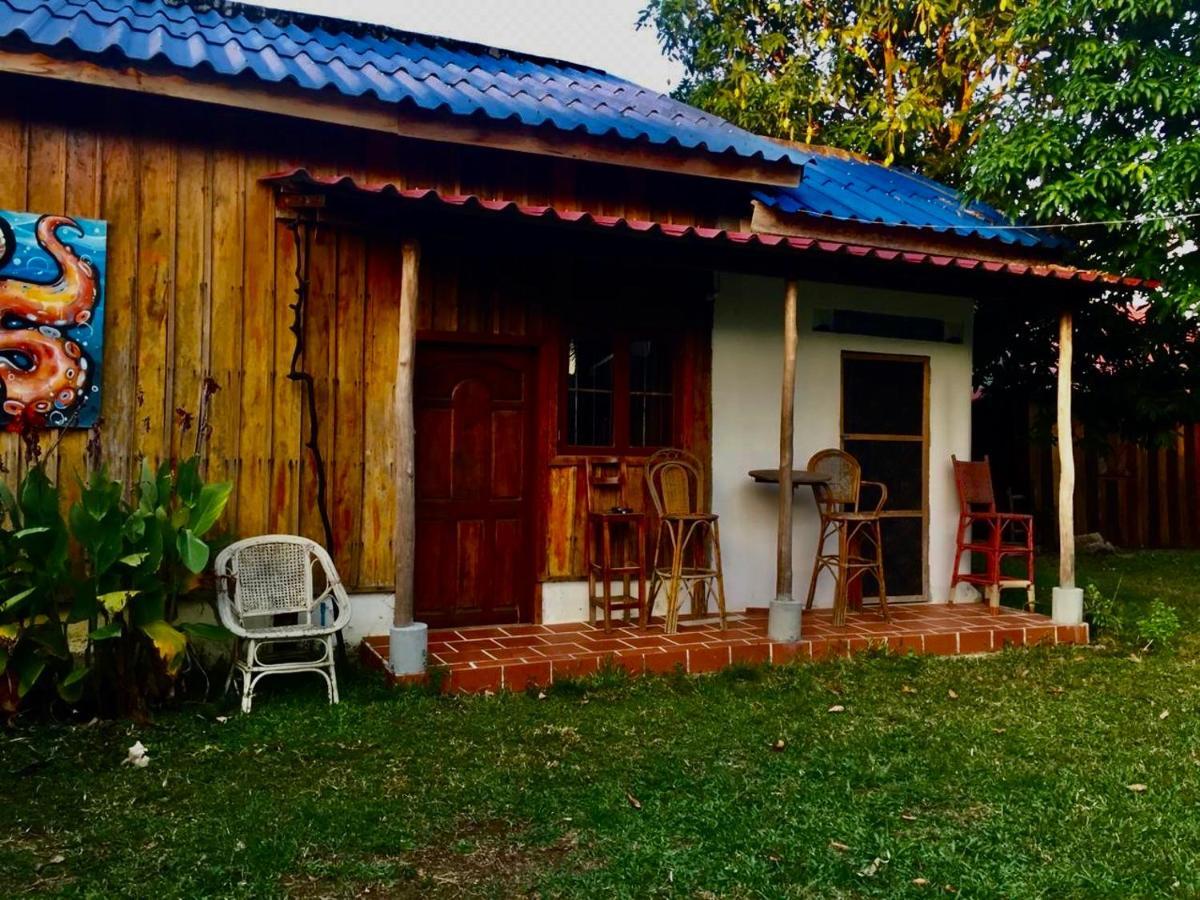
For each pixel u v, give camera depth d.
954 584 7.92
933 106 13.02
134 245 5.57
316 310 5.99
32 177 5.36
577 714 4.96
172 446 5.65
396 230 5.32
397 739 4.51
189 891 3.04
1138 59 8.65
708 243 5.83
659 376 7.15
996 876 3.21
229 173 5.81
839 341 7.66
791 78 13.43
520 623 6.67
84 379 5.39
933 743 4.61
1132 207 8.73
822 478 6.71
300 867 3.23
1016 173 8.82
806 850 3.39
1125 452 13.91
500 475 6.62
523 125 6.39
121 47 5.30
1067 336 7.30
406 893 3.09
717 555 6.48
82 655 5.20
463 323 6.41
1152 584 10.04
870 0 13.30
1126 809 3.81
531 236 5.62
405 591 5.29
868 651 6.35
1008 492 12.28
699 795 3.91
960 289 6.93
